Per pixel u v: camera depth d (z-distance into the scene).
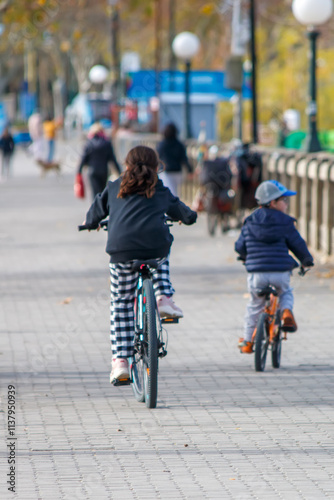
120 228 20.00
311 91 48.56
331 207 42.38
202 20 148.50
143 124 111.75
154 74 111.25
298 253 23.72
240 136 61.44
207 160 49.66
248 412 19.59
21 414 19.41
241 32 64.12
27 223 57.09
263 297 23.62
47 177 100.56
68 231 53.06
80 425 18.64
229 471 15.91
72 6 125.38
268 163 49.94
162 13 145.62
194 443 17.47
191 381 22.25
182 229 53.75
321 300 32.25
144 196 20.19
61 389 21.52
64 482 15.37
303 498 14.62
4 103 171.88
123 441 17.59
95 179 54.28
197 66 155.12
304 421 18.91
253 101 58.31
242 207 49.34
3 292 34.56
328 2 47.59
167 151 55.44
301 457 16.64
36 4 67.94
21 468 16.06
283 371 23.27
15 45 160.75
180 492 14.91
